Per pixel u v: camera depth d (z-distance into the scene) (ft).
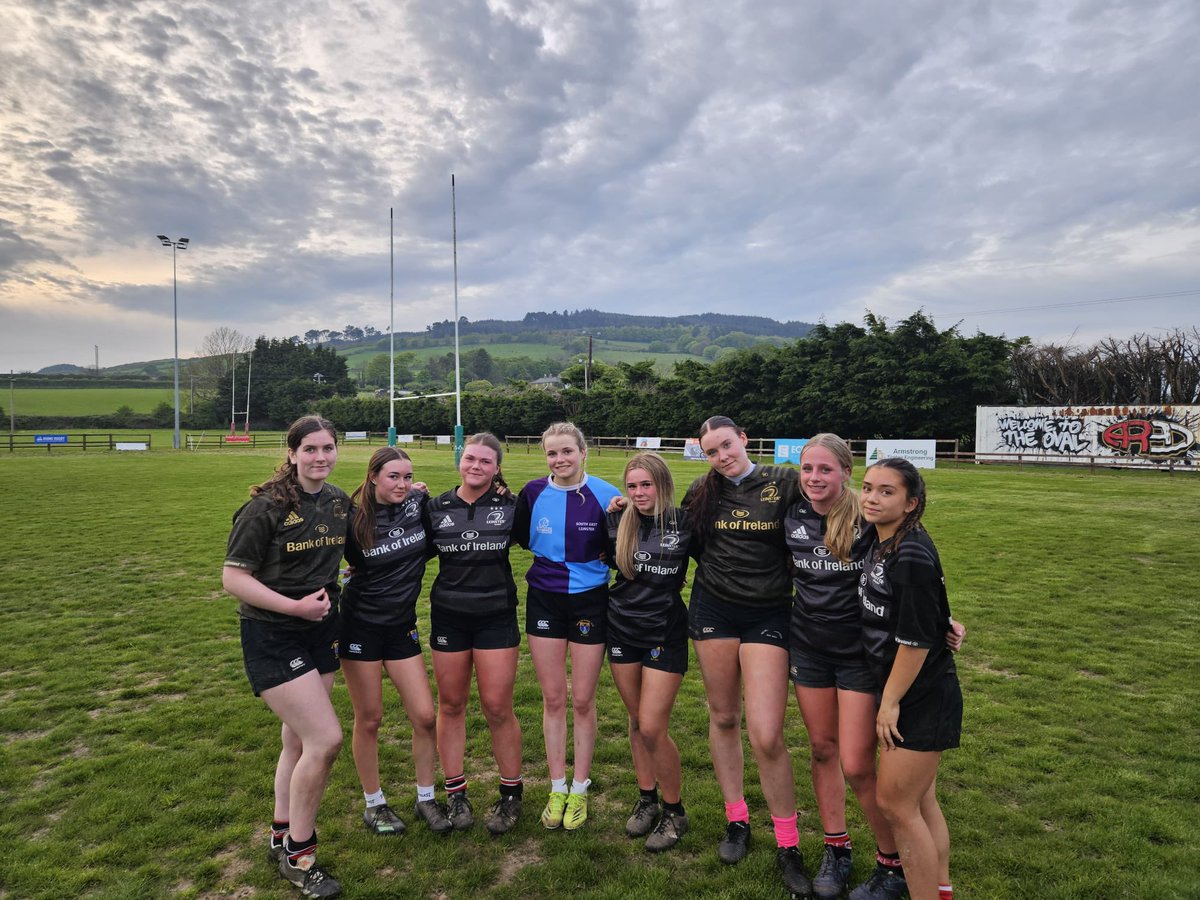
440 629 11.52
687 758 14.35
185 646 21.21
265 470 87.35
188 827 11.60
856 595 9.63
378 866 10.61
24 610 25.13
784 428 125.18
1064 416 87.86
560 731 11.68
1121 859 10.57
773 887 10.07
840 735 9.70
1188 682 17.67
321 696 10.20
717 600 10.73
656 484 10.85
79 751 14.52
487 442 11.41
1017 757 13.83
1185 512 47.50
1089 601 25.27
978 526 41.83
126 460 107.24
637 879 10.23
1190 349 98.68
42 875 10.29
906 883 9.37
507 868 10.62
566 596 11.46
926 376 106.11
